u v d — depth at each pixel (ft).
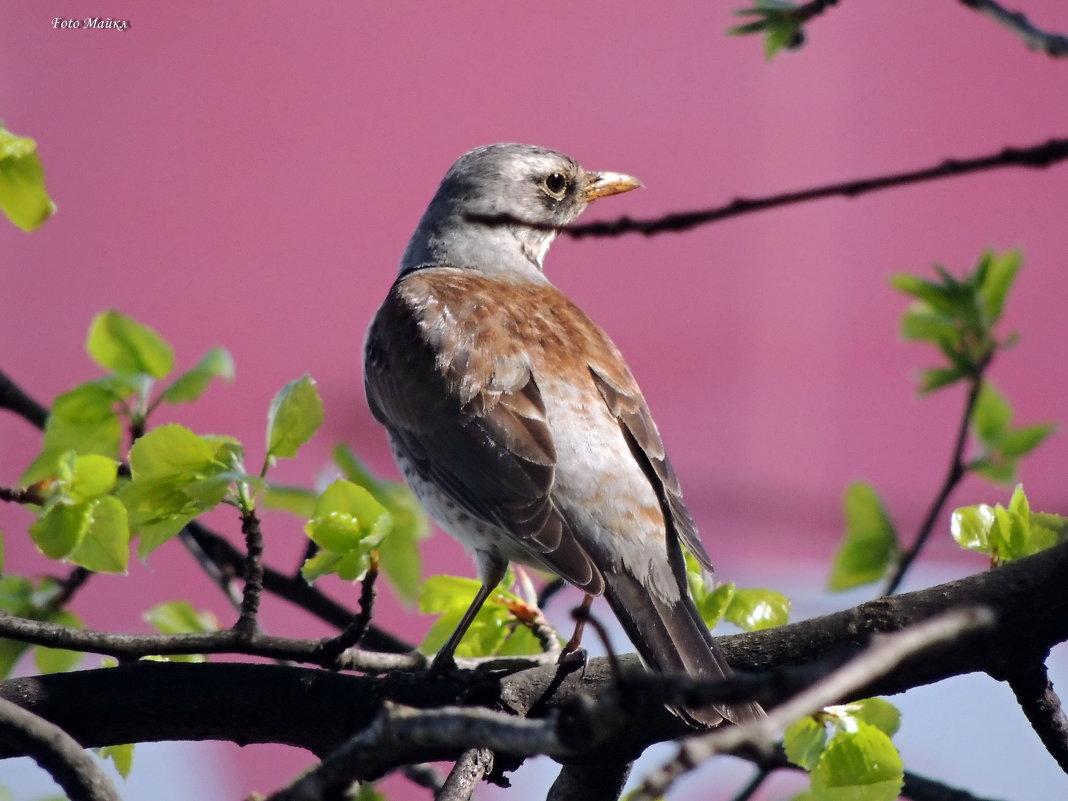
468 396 32.99
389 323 35.68
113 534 24.67
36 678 26.02
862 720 24.70
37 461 26.71
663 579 30.12
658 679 14.83
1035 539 26.43
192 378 29.04
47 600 27.61
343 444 28.63
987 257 31.58
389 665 28.19
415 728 17.67
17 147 27.71
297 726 26.35
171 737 26.37
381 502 28.37
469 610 28.58
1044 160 18.38
